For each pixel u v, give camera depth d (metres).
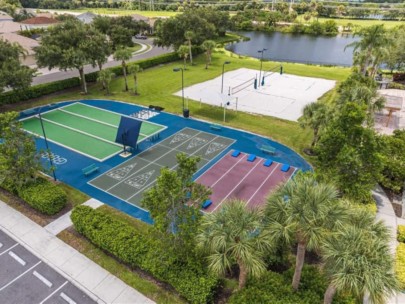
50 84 46.50
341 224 12.45
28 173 22.25
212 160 29.83
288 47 98.75
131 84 52.50
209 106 43.25
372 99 33.59
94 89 49.75
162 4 182.50
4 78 35.88
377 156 19.83
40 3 166.75
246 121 38.53
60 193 22.14
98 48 45.22
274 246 14.10
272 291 14.46
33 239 19.67
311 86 53.06
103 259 18.17
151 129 36.19
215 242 13.01
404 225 20.56
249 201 23.89
